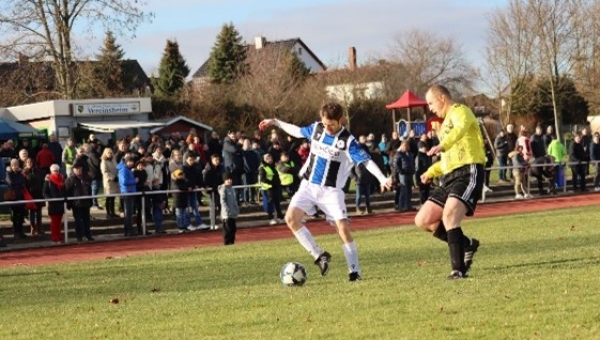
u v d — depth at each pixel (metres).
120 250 27.52
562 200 38.84
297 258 19.03
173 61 97.94
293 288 12.76
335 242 22.95
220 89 66.69
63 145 49.31
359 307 10.11
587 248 16.31
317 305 10.50
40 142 42.59
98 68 60.38
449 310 9.48
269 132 60.47
